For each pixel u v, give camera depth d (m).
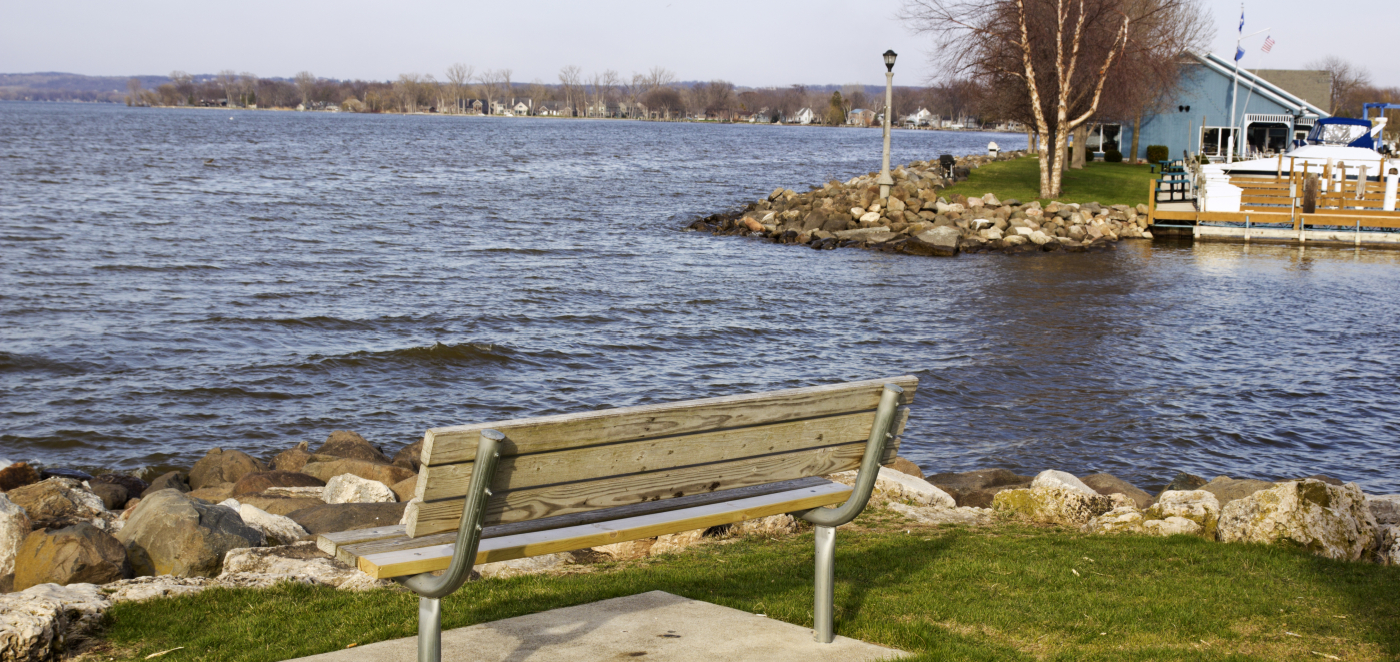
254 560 5.66
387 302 20.19
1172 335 17.94
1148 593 5.03
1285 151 47.44
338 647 4.27
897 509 7.32
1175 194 38.06
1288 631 4.47
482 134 138.00
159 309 18.83
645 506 4.02
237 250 26.50
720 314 19.73
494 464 3.20
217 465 10.19
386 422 12.98
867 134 194.25
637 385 14.76
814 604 4.60
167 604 4.86
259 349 16.22
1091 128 56.12
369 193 45.50
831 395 4.03
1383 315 20.03
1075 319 19.39
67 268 22.75
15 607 4.30
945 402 13.61
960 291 22.84
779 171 68.75
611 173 63.44
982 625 4.57
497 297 21.03
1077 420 12.78
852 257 29.08
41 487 7.45
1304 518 6.02
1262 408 13.37
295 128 145.38
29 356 15.21
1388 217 31.38
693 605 4.71
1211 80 55.09
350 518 7.18
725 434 3.81
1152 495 9.57
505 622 4.46
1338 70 113.38
